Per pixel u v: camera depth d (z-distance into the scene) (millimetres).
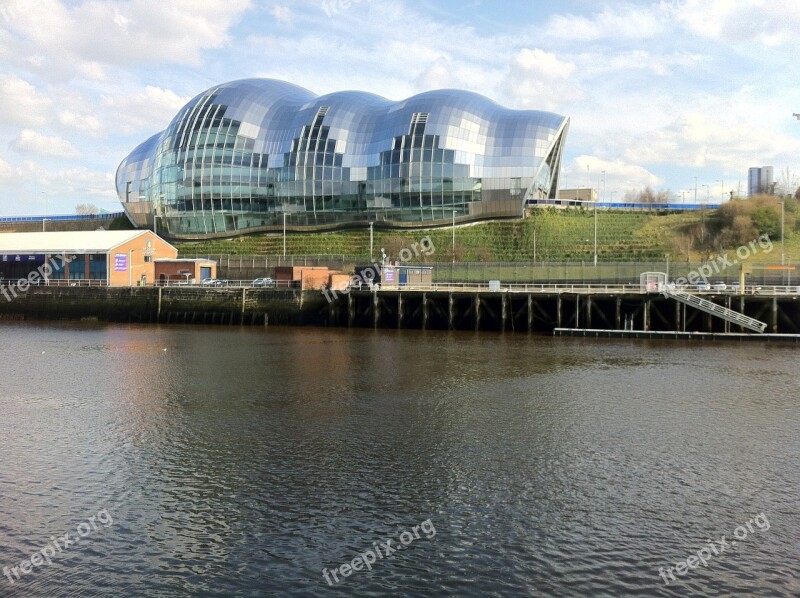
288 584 16188
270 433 28781
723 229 114562
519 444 27125
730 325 65438
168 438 28109
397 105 126625
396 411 32750
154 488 22234
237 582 16297
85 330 74312
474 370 44562
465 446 26812
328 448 26547
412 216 120188
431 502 20953
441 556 17484
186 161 130125
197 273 94438
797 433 28844
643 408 33438
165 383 40406
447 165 117312
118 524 19500
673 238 114250
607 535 18672
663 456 25609
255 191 127125
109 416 32062
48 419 31578
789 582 16266
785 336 59312
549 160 128625
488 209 118875
